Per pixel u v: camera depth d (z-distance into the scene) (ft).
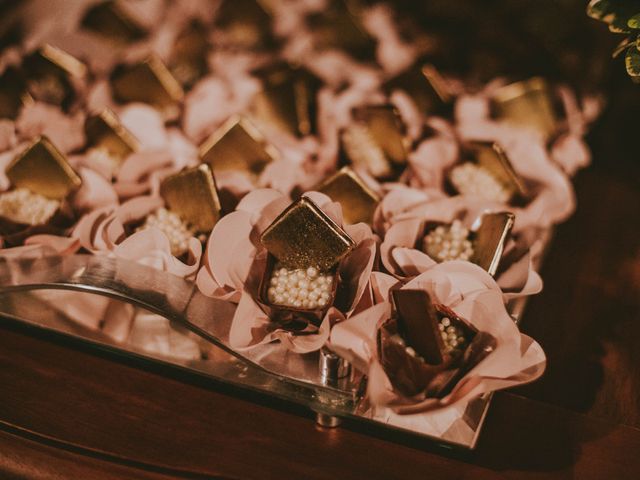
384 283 1.24
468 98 1.87
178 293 1.30
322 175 1.61
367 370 1.16
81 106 1.86
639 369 1.39
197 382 1.31
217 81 1.99
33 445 1.23
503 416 1.29
